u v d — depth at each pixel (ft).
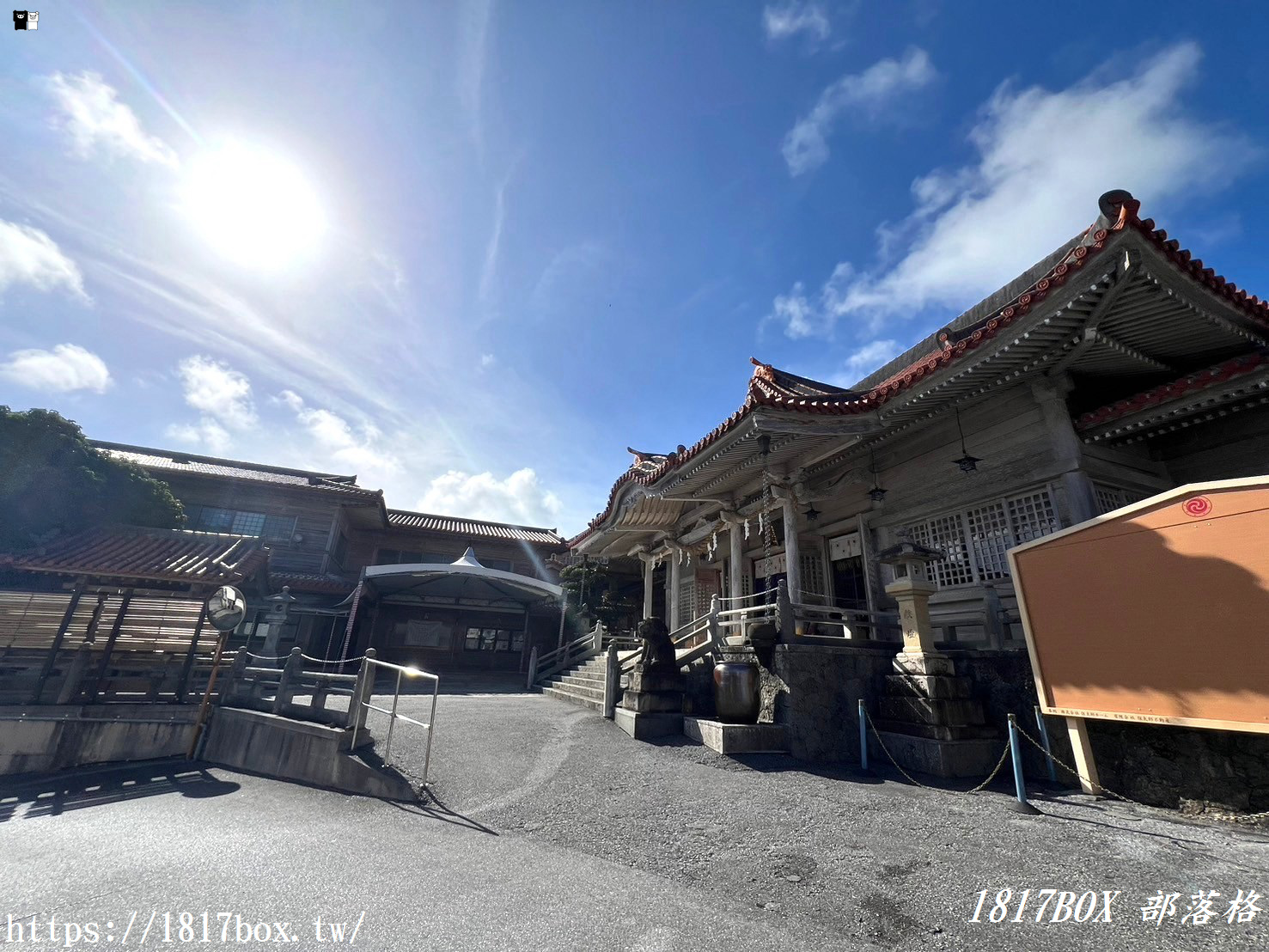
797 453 32.12
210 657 31.19
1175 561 16.84
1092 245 18.75
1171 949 9.41
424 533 75.20
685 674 30.30
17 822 17.22
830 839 14.48
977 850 13.60
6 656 28.81
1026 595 20.79
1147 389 26.73
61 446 32.48
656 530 49.08
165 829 16.48
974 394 26.45
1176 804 16.96
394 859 14.05
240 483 60.70
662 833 15.60
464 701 37.14
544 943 9.96
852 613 28.94
